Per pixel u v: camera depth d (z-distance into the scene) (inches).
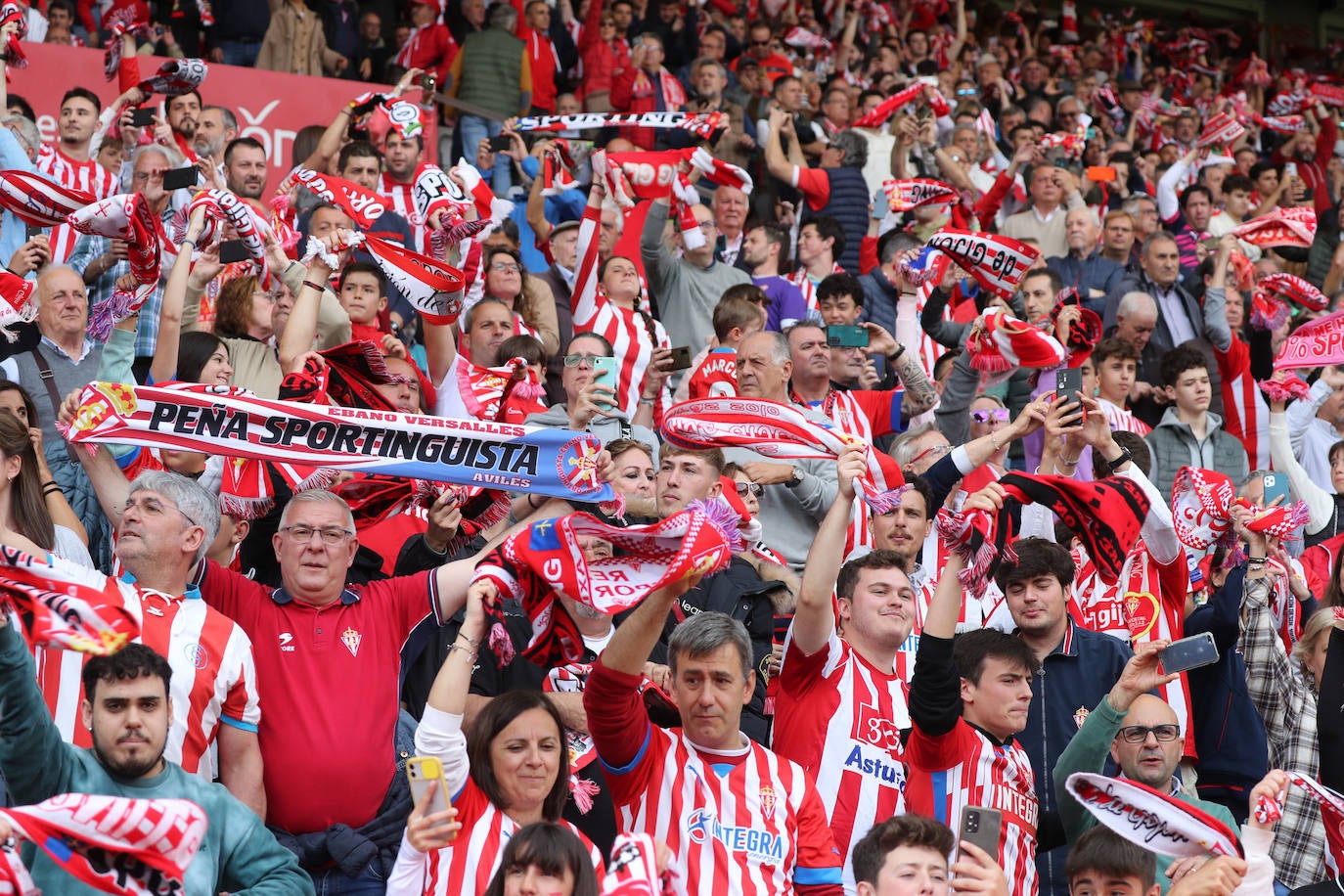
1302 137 612.1
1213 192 513.7
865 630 193.8
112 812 129.4
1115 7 804.6
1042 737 204.7
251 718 177.0
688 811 168.1
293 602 185.3
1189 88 729.6
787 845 169.9
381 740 182.9
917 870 152.2
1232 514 224.1
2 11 318.7
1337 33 871.7
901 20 641.0
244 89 379.2
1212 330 363.6
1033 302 332.5
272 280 255.6
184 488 179.3
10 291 234.1
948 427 275.0
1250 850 168.1
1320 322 266.8
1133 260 426.3
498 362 266.8
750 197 404.5
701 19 548.7
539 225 359.6
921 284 327.9
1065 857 191.9
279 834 178.9
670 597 162.4
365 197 281.3
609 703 165.2
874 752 189.5
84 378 237.9
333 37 470.6
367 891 176.9
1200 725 230.8
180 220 238.2
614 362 207.0
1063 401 216.1
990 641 190.5
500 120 453.1
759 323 287.0
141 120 296.0
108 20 368.2
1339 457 299.0
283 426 183.0
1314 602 247.8
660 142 474.6
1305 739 213.8
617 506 189.6
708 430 198.1
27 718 149.9
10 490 188.7
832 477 258.4
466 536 205.2
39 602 131.0
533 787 164.2
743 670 171.0
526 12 487.5
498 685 197.6
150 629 172.2
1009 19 685.3
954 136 476.1
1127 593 234.7
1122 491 209.6
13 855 127.8
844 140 409.1
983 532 178.2
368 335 265.9
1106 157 522.6
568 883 147.3
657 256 324.5
